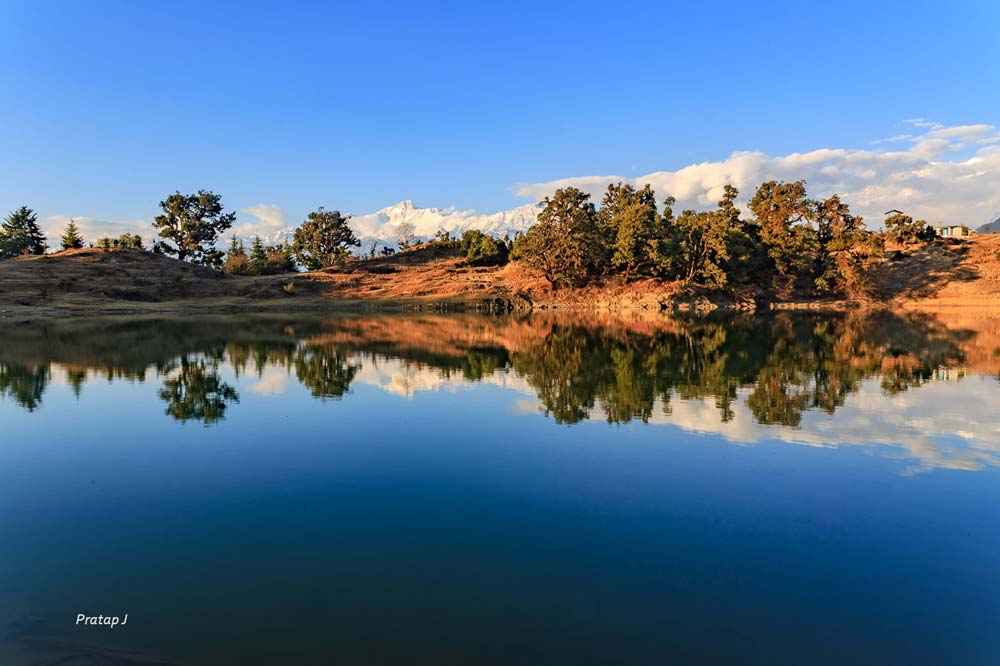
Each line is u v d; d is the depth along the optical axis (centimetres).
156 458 1658
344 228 17762
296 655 779
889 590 960
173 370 3284
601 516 1244
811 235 11644
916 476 1490
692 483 1439
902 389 2620
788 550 1094
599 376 3030
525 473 1512
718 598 930
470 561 1042
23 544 1116
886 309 9488
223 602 912
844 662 780
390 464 1589
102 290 10500
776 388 2659
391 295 11931
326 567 1022
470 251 14850
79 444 1798
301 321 7694
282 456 1670
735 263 10925
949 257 11750
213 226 15350
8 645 794
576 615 877
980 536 1155
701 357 3772
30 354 4034
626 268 11606
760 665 770
